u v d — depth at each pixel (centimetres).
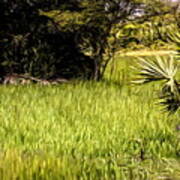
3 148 785
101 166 700
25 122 934
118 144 837
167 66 675
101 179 648
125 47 1762
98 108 1081
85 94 1320
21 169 634
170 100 706
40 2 1905
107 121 967
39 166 647
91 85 1647
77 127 909
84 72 1948
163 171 708
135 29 1605
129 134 888
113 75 2053
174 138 873
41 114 1010
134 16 1680
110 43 1902
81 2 1905
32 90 1434
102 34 1922
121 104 1144
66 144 823
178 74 1484
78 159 721
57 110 1057
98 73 1956
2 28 1844
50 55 1881
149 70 672
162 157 789
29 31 1880
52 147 808
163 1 1605
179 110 718
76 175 641
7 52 1828
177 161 771
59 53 1903
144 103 1149
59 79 1859
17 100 1190
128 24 1688
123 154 803
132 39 1666
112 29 1861
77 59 1939
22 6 1886
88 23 1900
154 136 895
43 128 892
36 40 1881
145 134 896
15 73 1836
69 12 1881
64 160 680
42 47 1875
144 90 1330
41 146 811
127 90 1416
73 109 1082
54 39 1911
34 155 712
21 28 1875
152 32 938
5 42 1830
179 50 672
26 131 869
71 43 1939
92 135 867
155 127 922
